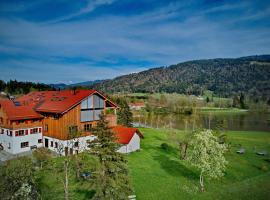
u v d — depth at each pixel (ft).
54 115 157.58
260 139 245.45
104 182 68.08
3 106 155.94
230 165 145.18
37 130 163.63
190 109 490.49
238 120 419.74
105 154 71.26
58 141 154.10
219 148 109.19
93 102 167.63
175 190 103.30
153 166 136.56
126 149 160.25
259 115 495.41
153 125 354.13
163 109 500.33
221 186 111.65
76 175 106.83
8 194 59.62
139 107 533.96
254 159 164.66
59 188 96.12
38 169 115.55
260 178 113.19
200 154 108.37
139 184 107.45
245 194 91.15
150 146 186.09
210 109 581.94
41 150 128.26
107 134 74.02
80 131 151.84
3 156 144.87
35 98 193.98
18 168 73.36
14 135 150.71
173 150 176.96
